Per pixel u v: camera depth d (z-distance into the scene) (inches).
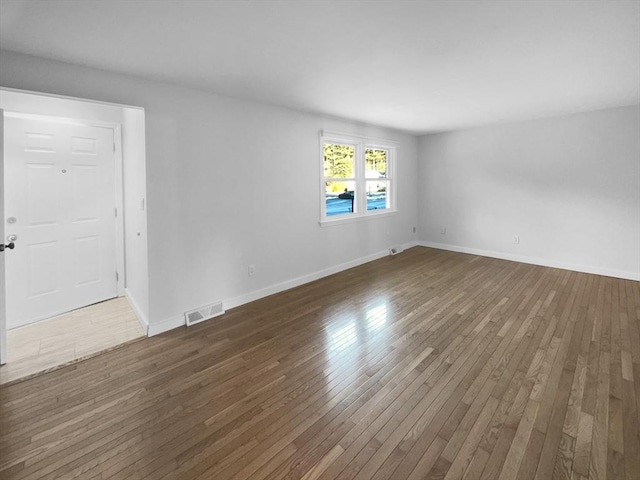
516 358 92.4
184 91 113.5
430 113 165.6
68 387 81.5
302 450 61.2
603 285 155.1
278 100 134.6
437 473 55.7
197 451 61.4
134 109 106.6
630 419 67.7
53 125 121.3
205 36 77.1
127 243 139.8
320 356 95.2
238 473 56.6
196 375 86.4
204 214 122.0
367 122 189.6
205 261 123.7
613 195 165.9
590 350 95.9
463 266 193.3
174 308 115.9
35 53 84.3
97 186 135.4
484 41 82.5
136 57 88.0
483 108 156.2
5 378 85.2
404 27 74.4
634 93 132.3
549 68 102.3
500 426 66.4
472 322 116.7
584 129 171.2
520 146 195.3
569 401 73.7
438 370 87.1
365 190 202.1
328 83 113.0
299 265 162.1
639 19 71.7
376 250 214.5
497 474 55.4
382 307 132.0
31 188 116.6
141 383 83.0
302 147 158.1
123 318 123.2
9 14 65.9
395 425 67.2
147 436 65.3
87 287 135.1
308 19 70.1
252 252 139.8
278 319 121.8
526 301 136.1
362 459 58.9
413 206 248.1
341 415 70.5
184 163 115.1
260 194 140.9
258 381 83.4
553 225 187.5
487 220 215.5
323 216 172.9
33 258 118.1
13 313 114.3
